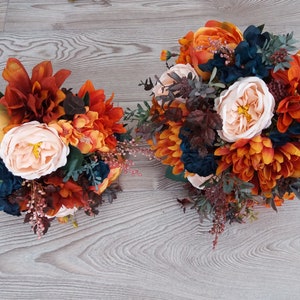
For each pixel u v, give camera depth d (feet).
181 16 3.36
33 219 2.38
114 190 2.93
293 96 2.07
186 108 2.16
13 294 2.86
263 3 3.35
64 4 3.42
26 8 3.42
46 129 2.12
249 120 2.09
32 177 2.20
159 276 2.86
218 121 2.04
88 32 3.36
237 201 2.49
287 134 2.14
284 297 2.80
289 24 3.28
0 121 2.19
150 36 3.33
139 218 2.95
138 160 3.04
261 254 2.86
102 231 2.94
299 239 2.87
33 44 3.35
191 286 2.84
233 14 3.34
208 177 2.46
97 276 2.87
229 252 2.87
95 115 2.26
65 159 2.18
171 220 2.94
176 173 2.52
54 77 2.26
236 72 2.12
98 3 3.40
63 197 2.37
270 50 2.16
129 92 3.20
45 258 2.91
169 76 2.24
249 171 2.23
